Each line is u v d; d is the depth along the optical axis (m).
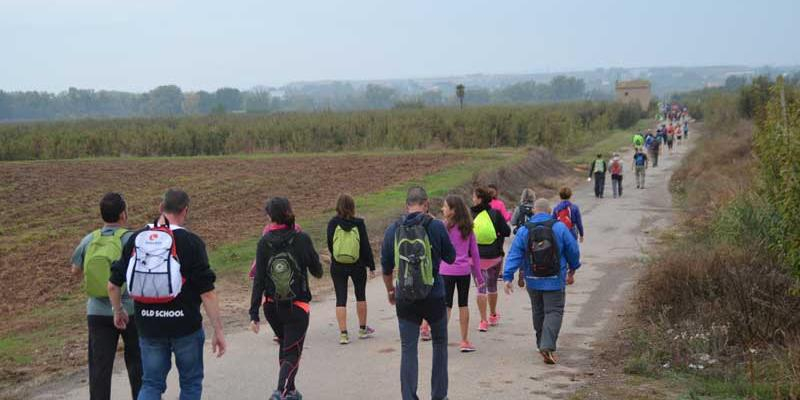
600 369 8.76
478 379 8.34
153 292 5.90
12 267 16.52
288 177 33.22
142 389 6.09
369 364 9.01
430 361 9.16
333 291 13.52
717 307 9.92
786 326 9.15
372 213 21.03
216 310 6.23
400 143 48.59
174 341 6.11
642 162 33.56
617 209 26.38
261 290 7.39
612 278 14.67
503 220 10.88
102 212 6.81
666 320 9.98
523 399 7.61
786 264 10.62
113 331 6.79
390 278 7.55
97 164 41.25
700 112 103.25
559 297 9.01
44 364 9.20
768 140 12.30
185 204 6.41
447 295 9.55
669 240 18.66
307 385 8.20
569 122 54.12
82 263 6.91
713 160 33.75
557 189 32.69
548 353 8.89
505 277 9.18
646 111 131.50
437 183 27.70
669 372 8.51
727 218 14.72
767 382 7.71
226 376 8.55
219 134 51.12
